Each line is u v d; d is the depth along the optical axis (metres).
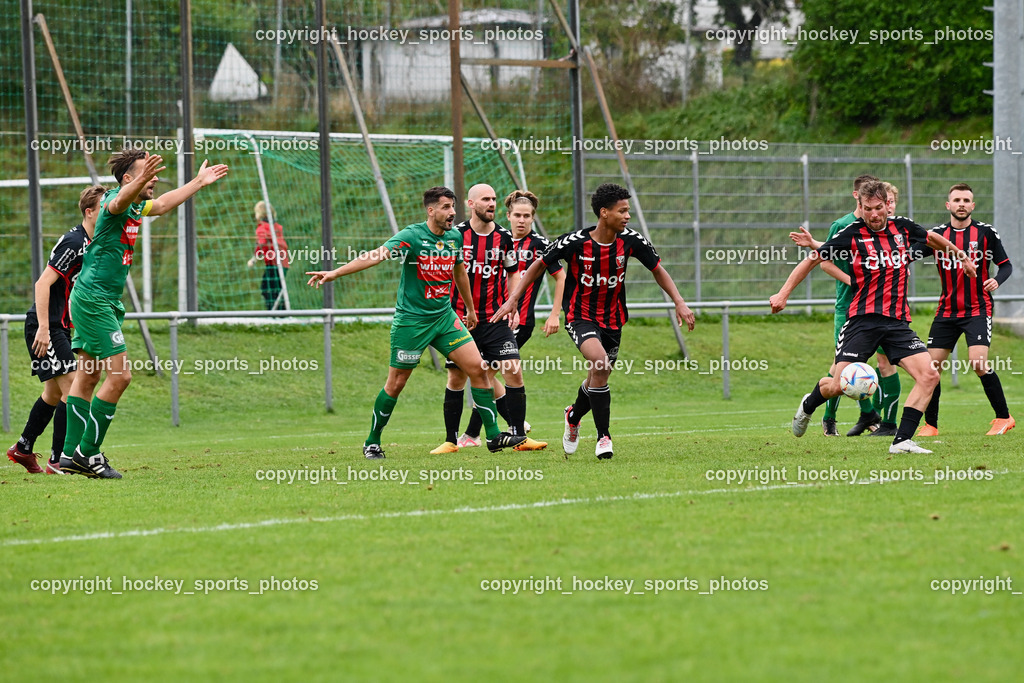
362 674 10.94
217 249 65.56
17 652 11.98
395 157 72.94
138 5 66.31
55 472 28.44
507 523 18.56
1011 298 51.09
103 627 12.86
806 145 79.38
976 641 11.69
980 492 20.86
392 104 73.75
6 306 67.00
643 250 27.92
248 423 44.00
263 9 70.88
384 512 20.11
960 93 99.88
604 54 114.19
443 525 18.52
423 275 29.39
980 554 15.48
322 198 56.56
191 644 12.10
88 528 18.97
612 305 28.34
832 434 34.41
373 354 55.88
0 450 35.38
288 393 49.66
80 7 65.06
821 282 76.94
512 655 11.43
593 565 15.24
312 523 19.02
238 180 70.56
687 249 74.56
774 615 12.71
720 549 16.06
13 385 46.50
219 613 13.29
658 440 33.41
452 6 52.78
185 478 25.92
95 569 15.68
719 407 48.53
